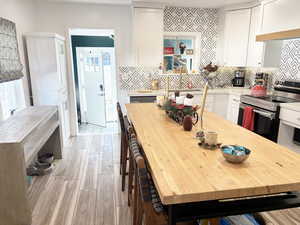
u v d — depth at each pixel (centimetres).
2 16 280
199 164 126
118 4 427
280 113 297
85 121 574
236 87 476
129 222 206
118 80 459
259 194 105
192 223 144
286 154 142
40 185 267
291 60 350
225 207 118
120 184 271
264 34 330
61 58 390
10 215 199
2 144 187
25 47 350
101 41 553
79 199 240
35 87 361
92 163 329
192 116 205
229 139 169
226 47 446
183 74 475
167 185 104
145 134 177
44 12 412
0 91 273
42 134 276
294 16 292
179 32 459
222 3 415
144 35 420
